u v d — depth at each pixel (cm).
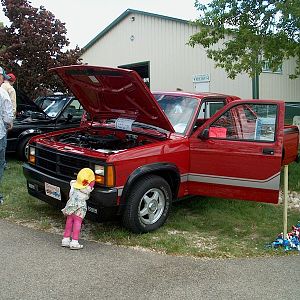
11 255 472
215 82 1766
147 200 549
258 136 555
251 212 656
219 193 580
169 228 579
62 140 650
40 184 584
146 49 1998
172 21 1872
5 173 873
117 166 509
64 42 1486
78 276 425
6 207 647
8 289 395
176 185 586
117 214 525
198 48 1784
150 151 544
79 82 624
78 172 534
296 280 429
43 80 1447
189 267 455
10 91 849
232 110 575
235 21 1047
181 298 387
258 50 1000
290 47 995
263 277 435
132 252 492
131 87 564
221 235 564
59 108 1057
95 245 511
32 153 616
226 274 439
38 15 1450
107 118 689
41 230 557
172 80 1905
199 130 591
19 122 991
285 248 512
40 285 404
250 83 1792
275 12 995
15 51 1423
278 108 551
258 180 552
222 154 568
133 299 383
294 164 1020
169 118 627
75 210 491
